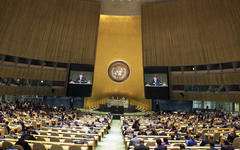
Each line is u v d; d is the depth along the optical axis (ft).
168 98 82.99
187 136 32.27
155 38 84.89
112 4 85.20
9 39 71.05
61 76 85.46
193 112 82.02
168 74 84.53
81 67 84.74
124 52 103.65
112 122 73.36
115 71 102.58
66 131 34.42
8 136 24.34
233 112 75.10
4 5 65.92
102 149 31.99
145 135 32.71
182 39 80.89
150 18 83.87
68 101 93.97
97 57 101.81
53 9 77.00
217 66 75.66
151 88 84.89
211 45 74.18
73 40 84.02
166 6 80.12
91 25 84.43
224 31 69.21
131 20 101.86
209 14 71.82
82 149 20.66
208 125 48.26
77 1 79.51
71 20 81.46
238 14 63.77
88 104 98.32
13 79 75.46
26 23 73.05
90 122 49.55
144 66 86.69
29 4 71.20
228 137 31.78
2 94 72.28
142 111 97.50
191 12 75.92
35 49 77.92
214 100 76.69
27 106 72.13
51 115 53.78
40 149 19.10
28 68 78.38
